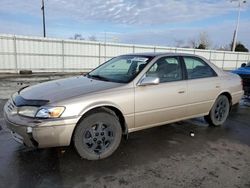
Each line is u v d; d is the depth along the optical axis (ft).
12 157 11.25
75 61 80.12
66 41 77.25
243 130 16.29
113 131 11.56
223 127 16.78
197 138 14.49
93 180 9.59
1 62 68.08
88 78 13.88
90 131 11.00
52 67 76.43
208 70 16.07
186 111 14.48
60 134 10.06
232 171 10.60
